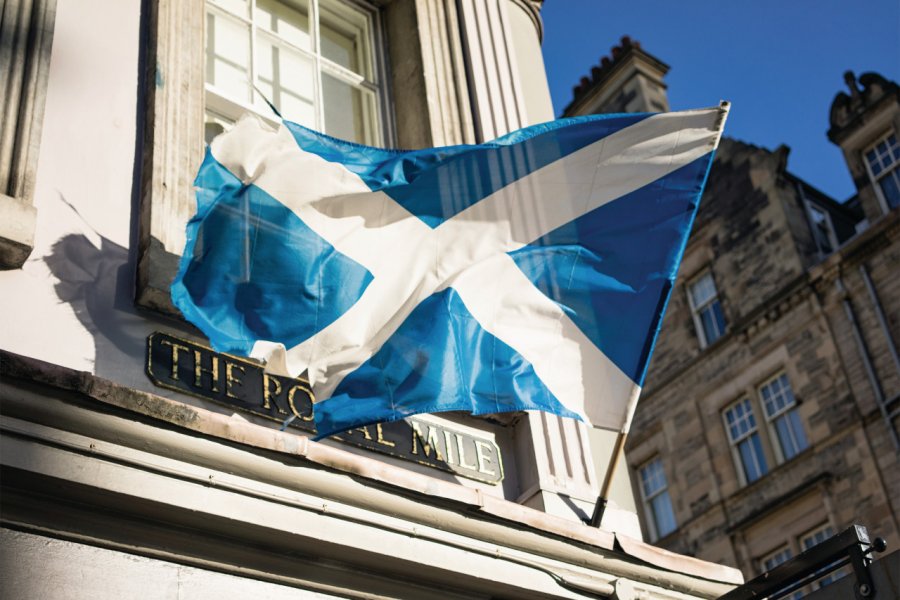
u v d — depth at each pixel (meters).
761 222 30.42
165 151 7.52
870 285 27.14
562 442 8.48
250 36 9.36
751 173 31.27
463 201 7.79
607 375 7.66
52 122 7.27
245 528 6.12
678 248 7.95
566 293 7.77
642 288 7.86
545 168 8.09
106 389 5.84
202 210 6.98
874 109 29.39
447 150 7.92
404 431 7.81
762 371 28.78
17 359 5.66
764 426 28.30
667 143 8.20
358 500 6.54
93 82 7.60
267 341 6.81
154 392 6.79
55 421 5.72
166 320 7.08
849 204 32.47
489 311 7.54
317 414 6.70
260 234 7.08
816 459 26.72
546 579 7.25
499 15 10.76
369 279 7.27
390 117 9.88
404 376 7.02
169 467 5.96
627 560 7.69
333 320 7.03
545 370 7.54
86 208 7.12
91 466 5.75
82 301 6.81
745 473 28.36
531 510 7.29
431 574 6.82
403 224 7.56
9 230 6.52
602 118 8.27
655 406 31.14
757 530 27.52
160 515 5.94
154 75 7.78
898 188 28.39
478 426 8.28
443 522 6.89
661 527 29.89
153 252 7.04
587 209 8.02
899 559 6.05
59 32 7.60
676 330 31.50
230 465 6.14
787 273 29.11
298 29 9.76
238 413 7.04
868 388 26.33
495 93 10.13
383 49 10.20
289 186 7.27
